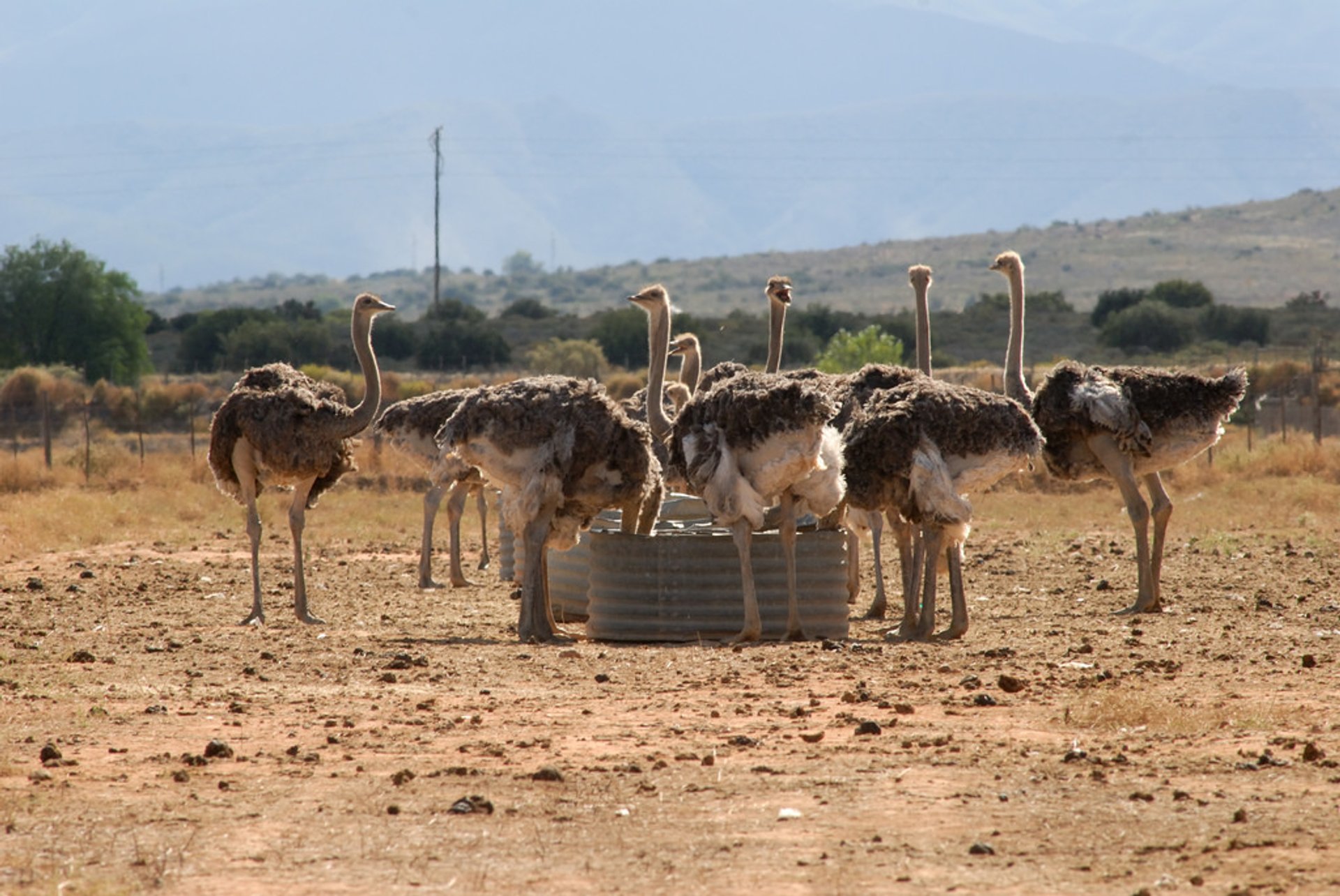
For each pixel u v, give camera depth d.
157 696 35.25
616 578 45.34
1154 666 38.31
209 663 40.19
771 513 45.47
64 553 71.75
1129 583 58.84
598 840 23.02
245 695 35.28
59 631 46.91
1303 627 46.22
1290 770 26.62
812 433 41.28
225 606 54.41
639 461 43.75
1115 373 51.38
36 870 21.70
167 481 108.56
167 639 45.09
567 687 36.19
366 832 23.50
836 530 46.28
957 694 34.53
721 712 32.72
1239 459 107.88
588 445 43.31
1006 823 23.75
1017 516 88.19
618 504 44.28
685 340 59.50
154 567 66.31
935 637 44.31
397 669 38.97
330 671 38.69
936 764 27.50
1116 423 49.66
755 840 22.97
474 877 21.33
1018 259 53.66
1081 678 36.47
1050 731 30.52
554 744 29.61
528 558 44.59
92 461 115.12
